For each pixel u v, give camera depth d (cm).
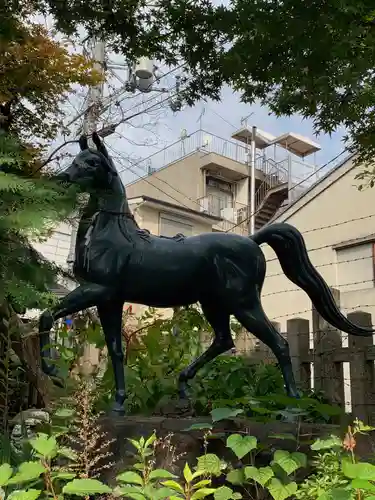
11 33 320
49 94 396
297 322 396
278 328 440
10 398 358
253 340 479
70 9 335
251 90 384
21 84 365
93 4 333
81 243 300
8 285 215
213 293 312
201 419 277
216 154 1461
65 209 232
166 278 301
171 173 1498
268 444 262
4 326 291
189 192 1462
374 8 274
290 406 284
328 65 313
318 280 314
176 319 416
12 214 206
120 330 306
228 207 1478
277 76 337
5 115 371
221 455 262
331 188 912
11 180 206
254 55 322
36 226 204
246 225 1370
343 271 869
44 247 741
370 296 790
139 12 339
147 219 1181
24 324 348
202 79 386
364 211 859
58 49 375
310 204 938
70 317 411
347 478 187
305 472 247
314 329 386
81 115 538
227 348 332
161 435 268
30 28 371
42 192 213
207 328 421
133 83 641
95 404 305
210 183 1493
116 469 262
